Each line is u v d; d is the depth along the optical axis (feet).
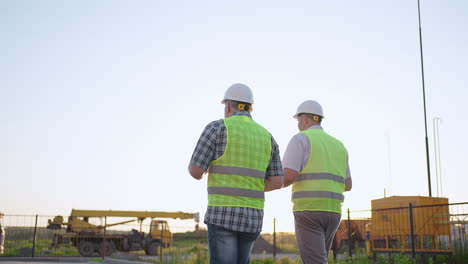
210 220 10.01
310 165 13.52
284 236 62.23
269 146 11.07
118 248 79.00
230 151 10.28
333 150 13.96
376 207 39.50
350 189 14.98
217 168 10.27
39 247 73.20
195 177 10.21
